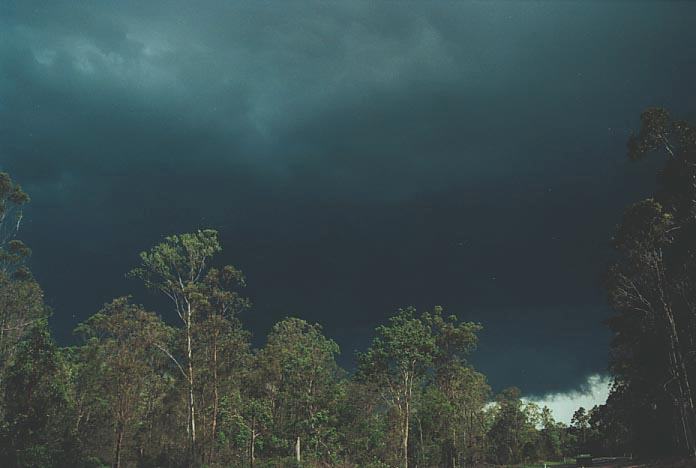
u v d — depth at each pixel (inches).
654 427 2554.1
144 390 2257.6
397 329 2491.4
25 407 1718.8
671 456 2217.0
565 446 5236.2
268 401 2214.6
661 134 1772.9
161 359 2246.6
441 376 2942.9
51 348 1809.8
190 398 2078.0
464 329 2935.5
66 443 1829.5
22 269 2021.4
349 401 2463.1
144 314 2052.2
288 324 2664.9
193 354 2155.5
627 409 2652.6
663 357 2154.3
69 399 1955.0
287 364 2309.3
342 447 2329.0
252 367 2241.6
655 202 1763.0
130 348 2023.9
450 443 2886.3
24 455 1643.7
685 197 1812.3
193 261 2218.3
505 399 4055.1
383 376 2448.3
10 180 2082.9
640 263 1872.5
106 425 2095.2
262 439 2181.3
